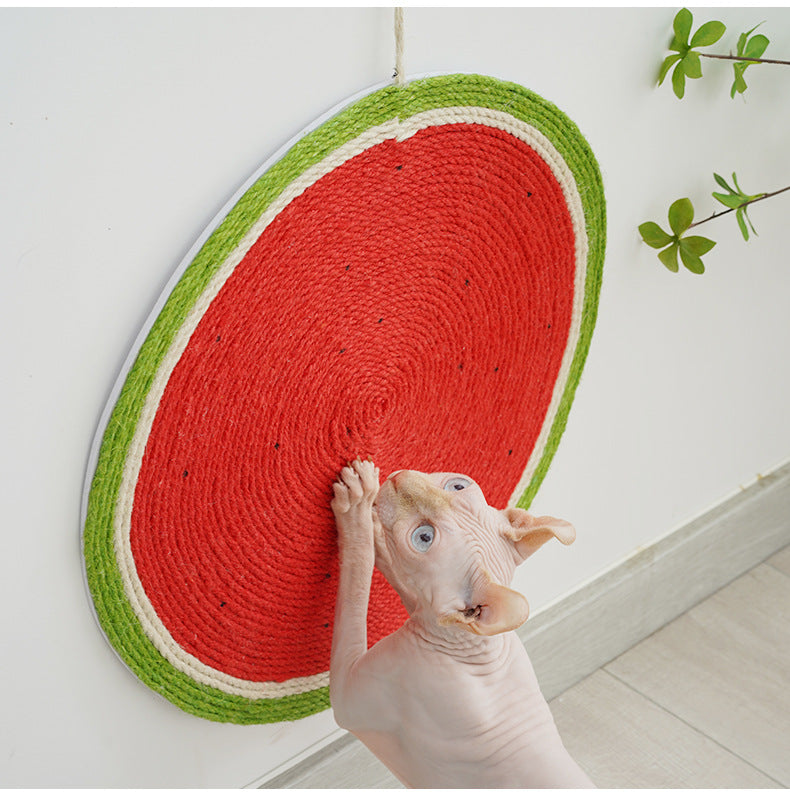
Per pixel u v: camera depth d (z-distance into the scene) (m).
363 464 0.90
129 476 0.76
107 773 0.89
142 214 0.71
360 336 0.87
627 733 1.28
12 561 0.75
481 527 0.79
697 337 1.27
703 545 1.44
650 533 1.39
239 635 0.90
